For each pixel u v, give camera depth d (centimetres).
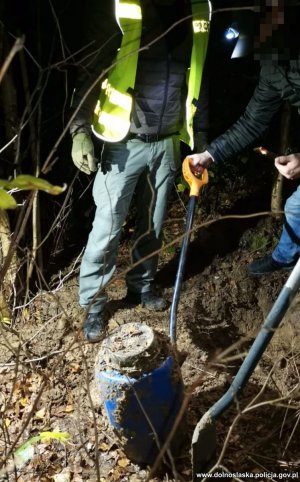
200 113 224
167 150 211
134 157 205
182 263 199
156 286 262
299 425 197
